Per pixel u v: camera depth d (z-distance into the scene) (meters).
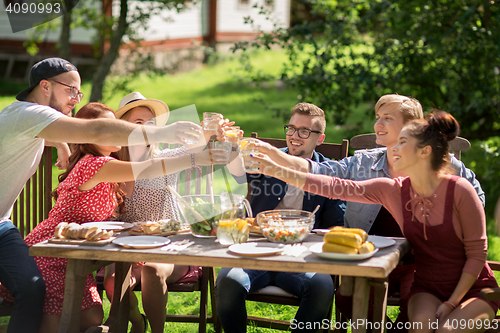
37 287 2.44
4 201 2.72
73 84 2.83
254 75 6.88
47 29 8.89
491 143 5.96
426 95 6.29
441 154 2.33
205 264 2.04
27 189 3.16
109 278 2.82
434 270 2.36
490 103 5.69
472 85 6.00
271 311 3.46
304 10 15.27
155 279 2.57
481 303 2.22
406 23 6.06
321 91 6.16
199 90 13.83
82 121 2.50
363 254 1.99
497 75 5.78
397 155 2.37
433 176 2.36
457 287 2.26
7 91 12.00
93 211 2.65
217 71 16.27
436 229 2.32
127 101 3.32
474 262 2.26
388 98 2.79
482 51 5.86
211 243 2.26
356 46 6.18
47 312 2.53
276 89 13.81
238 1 18.48
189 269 2.88
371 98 5.95
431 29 6.04
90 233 2.23
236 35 18.78
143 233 2.39
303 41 6.14
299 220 2.35
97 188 2.63
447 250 2.33
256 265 2.00
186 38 16.31
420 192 2.40
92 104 2.74
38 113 2.56
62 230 2.29
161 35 14.84
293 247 2.19
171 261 2.07
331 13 6.30
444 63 6.02
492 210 5.57
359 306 2.06
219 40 17.98
